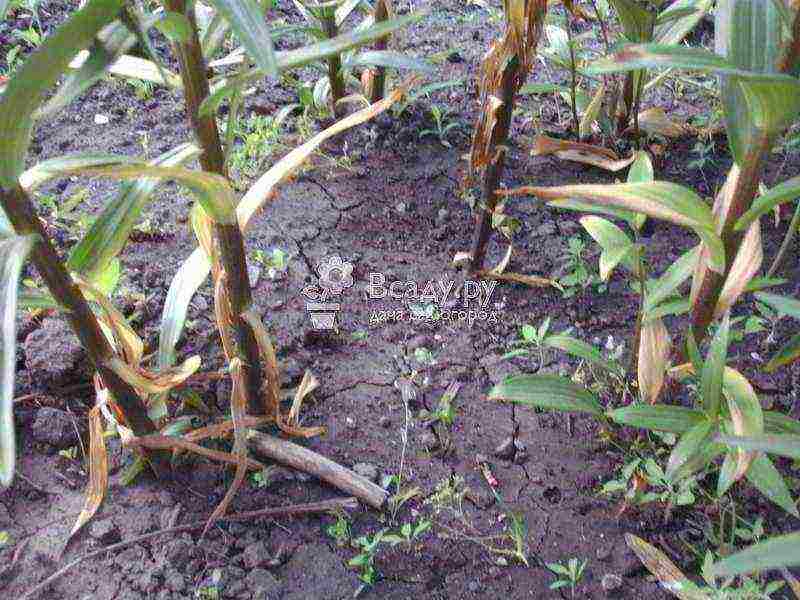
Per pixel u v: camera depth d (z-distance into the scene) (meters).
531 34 1.38
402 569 1.26
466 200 1.92
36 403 1.42
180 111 2.11
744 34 0.93
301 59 0.90
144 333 1.56
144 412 1.20
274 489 1.34
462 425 1.47
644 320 1.29
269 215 1.84
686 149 2.07
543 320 1.67
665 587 1.22
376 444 1.43
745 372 1.55
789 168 1.98
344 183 1.94
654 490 1.35
